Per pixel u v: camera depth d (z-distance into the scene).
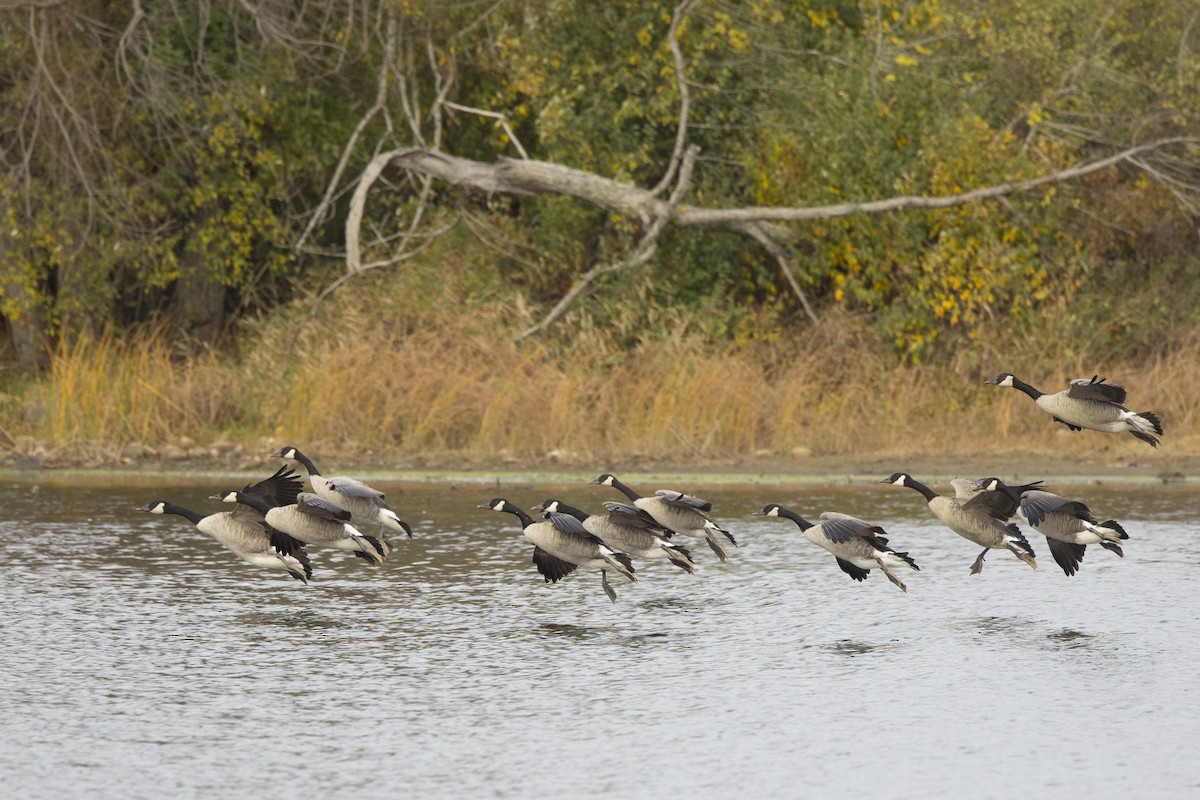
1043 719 7.88
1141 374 22.14
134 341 22.88
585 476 17.81
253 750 7.33
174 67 23.98
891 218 22.97
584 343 21.39
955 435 20.48
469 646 9.54
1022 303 23.06
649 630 10.05
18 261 22.58
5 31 22.33
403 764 7.11
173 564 12.39
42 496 16.30
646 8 24.12
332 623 10.20
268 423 20.66
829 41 24.12
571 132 23.75
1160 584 11.61
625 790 6.74
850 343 22.52
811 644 9.64
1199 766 7.09
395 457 19.39
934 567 12.45
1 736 7.55
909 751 7.33
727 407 19.94
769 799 6.63
